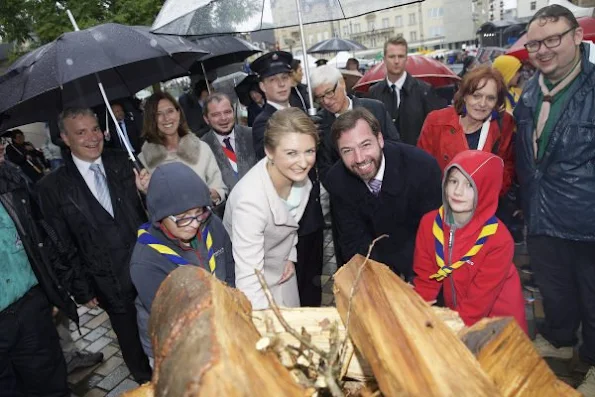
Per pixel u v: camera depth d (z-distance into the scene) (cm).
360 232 265
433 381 76
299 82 534
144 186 257
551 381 96
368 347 86
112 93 315
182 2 248
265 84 338
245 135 364
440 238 196
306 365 103
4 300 243
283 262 242
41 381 267
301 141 195
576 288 237
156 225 186
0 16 768
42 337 263
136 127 464
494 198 183
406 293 98
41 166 705
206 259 201
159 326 92
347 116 215
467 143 280
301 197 238
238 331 83
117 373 333
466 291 195
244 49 538
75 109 257
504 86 263
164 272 187
